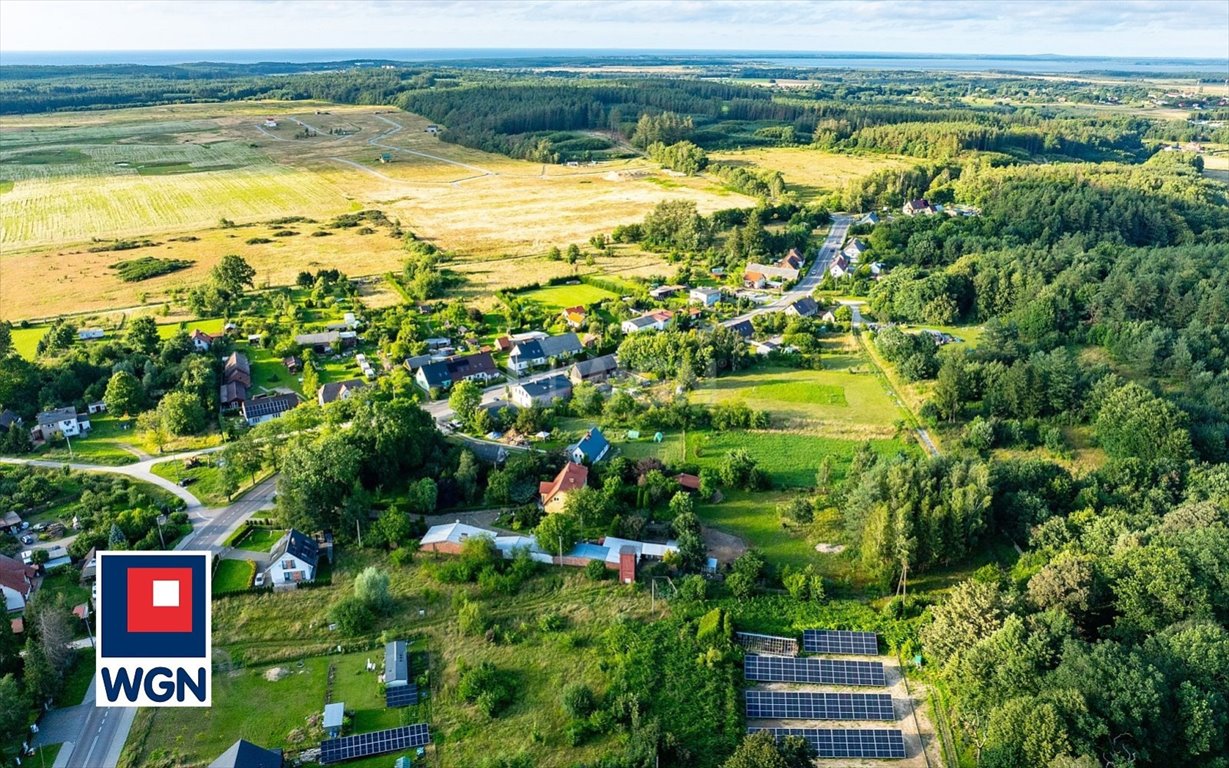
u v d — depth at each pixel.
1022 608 81.94
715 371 161.50
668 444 132.38
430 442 122.62
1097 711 67.00
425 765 71.00
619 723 74.88
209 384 147.12
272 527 107.25
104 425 140.12
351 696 79.12
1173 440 115.44
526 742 73.06
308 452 108.75
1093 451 128.25
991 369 142.25
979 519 98.81
